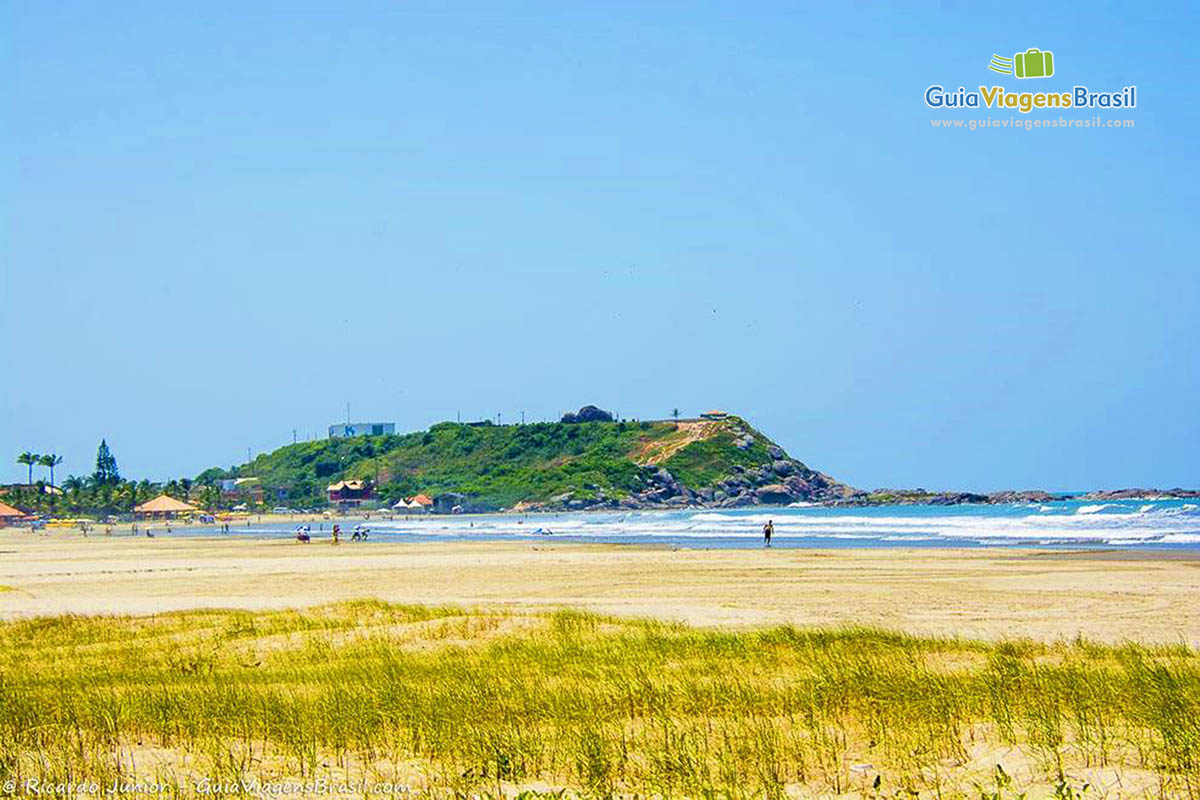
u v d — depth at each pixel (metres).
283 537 114.75
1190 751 12.27
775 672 19.31
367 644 24.41
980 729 14.28
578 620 26.92
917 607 32.97
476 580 47.84
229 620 29.41
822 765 13.08
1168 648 21.12
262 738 15.33
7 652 25.67
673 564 55.41
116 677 20.86
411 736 14.95
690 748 13.51
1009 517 128.25
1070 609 31.83
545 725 15.46
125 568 62.06
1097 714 14.43
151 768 13.65
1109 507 156.00
